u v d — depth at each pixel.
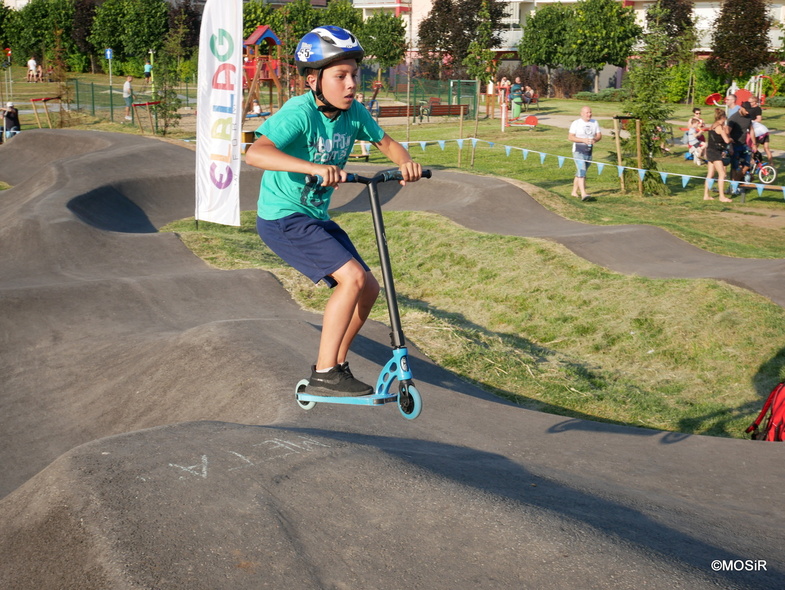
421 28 51.44
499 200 15.33
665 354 8.62
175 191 17.53
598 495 3.88
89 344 8.40
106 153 19.09
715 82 43.12
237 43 11.48
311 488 3.31
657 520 3.49
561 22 49.12
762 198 18.27
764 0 43.00
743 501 4.22
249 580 2.60
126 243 12.59
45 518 3.04
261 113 32.00
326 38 3.30
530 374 7.97
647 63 18.72
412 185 17.20
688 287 9.98
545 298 10.35
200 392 6.42
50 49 56.78
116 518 2.92
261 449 3.72
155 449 3.66
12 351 8.31
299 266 3.47
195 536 2.83
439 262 12.11
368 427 5.18
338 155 3.55
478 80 37.31
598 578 2.62
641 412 7.22
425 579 2.64
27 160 23.00
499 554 2.79
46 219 12.88
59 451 6.31
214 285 10.36
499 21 52.19
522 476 4.09
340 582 2.63
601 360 8.68
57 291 9.45
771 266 11.19
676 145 27.39
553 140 28.77
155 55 53.28
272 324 7.84
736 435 6.77
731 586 2.63
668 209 17.09
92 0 57.00
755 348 8.50
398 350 3.12
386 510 3.14
